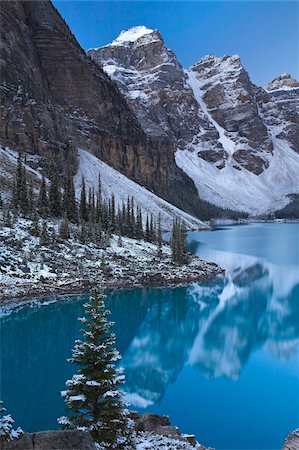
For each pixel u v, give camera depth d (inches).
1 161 4298.7
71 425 620.1
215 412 1123.3
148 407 1167.6
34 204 3457.2
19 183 3284.9
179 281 2778.1
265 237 6505.9
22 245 2657.5
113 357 641.6
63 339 1695.4
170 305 2340.1
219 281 2920.8
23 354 1528.1
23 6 7632.9
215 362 1547.7
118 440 614.2
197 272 3016.7
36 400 1148.5
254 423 1062.4
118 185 6825.8
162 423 818.8
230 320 2101.4
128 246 3385.8
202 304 2381.9
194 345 1736.0
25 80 6210.6
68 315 1985.7
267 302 2433.6
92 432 609.0
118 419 623.5
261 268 3449.8
